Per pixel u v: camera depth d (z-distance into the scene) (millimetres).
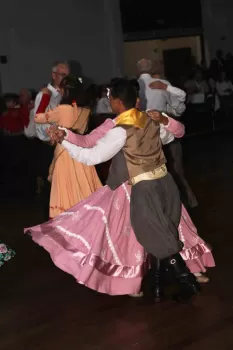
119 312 3457
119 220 3396
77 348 3053
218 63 12992
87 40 12797
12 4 11758
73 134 3242
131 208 3303
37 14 12078
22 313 3557
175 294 3650
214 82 12656
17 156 7719
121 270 3422
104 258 3373
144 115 3322
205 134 12172
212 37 14312
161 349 2971
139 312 3434
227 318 3266
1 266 4477
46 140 4484
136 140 3252
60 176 4379
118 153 3318
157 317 3346
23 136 7672
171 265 3439
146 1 13438
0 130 8031
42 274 4242
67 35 12500
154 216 3248
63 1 12398
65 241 3480
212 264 3730
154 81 5039
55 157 4418
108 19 13102
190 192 5277
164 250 3254
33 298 3789
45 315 3502
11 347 3123
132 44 13758
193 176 7711
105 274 3379
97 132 3332
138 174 3270
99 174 6094
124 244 3420
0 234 5422
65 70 4656
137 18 13453
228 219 5336
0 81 11742
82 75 12742
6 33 11750
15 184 7812
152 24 13641
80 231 3455
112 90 3318
